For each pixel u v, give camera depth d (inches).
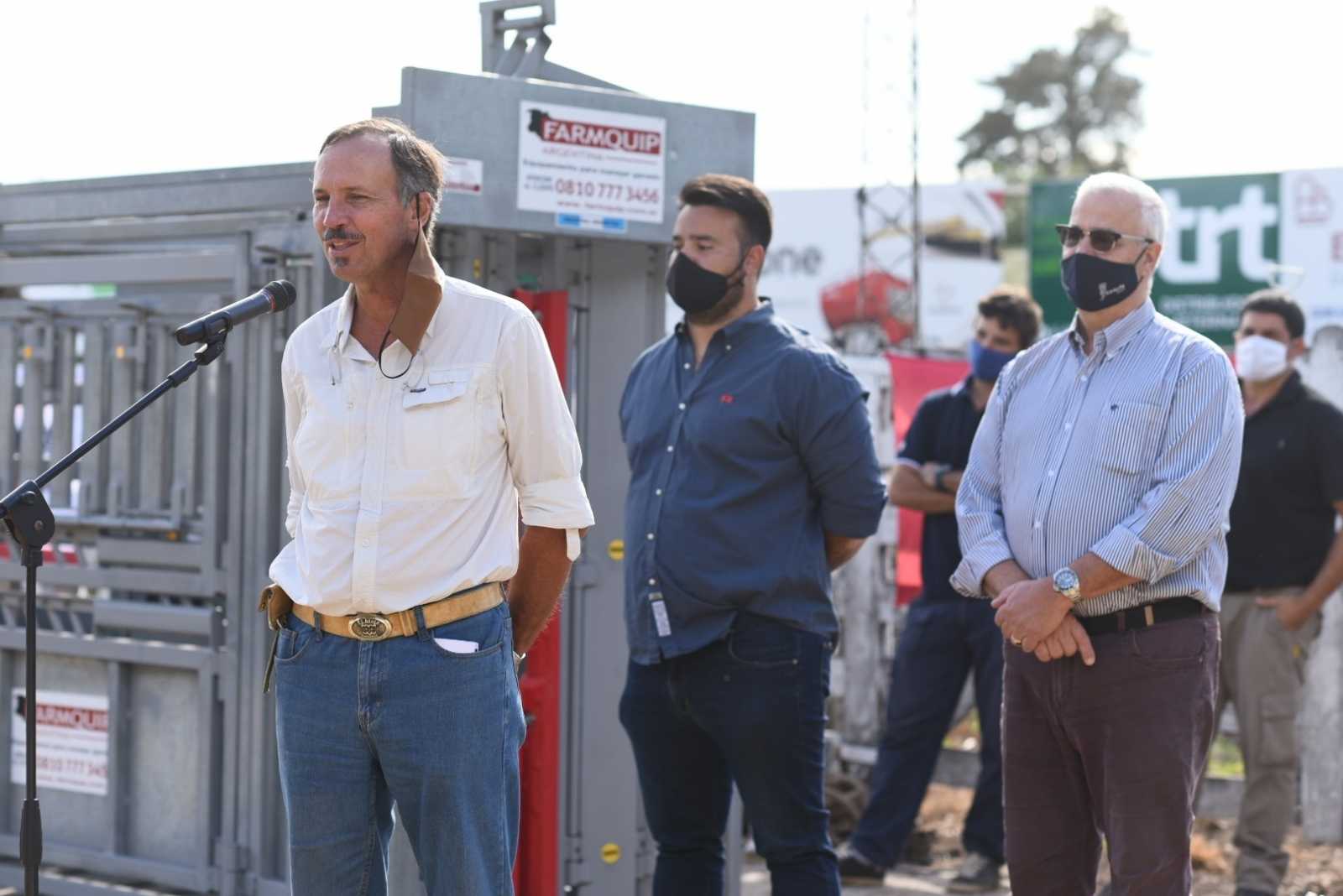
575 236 198.7
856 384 174.1
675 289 173.6
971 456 171.5
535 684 199.3
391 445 129.5
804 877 170.7
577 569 207.3
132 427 214.5
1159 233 158.6
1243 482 232.8
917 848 272.4
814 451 170.6
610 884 209.8
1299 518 232.1
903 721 254.2
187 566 210.4
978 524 165.6
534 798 200.2
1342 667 282.7
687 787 179.2
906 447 257.1
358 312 133.4
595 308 209.0
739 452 170.2
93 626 217.2
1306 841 285.6
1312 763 285.0
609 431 209.8
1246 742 233.8
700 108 206.2
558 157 194.2
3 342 223.8
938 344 858.1
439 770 129.6
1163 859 151.4
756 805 171.5
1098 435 155.9
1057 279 802.8
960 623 251.4
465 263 195.8
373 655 129.7
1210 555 155.4
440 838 131.6
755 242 174.6
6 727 228.1
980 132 2126.0
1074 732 156.8
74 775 220.2
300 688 132.6
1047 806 161.6
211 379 207.3
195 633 209.0
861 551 311.0
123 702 215.5
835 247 820.6
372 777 133.5
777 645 168.9
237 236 206.7
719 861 182.5
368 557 128.5
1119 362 157.9
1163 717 152.1
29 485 144.0
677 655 170.4
